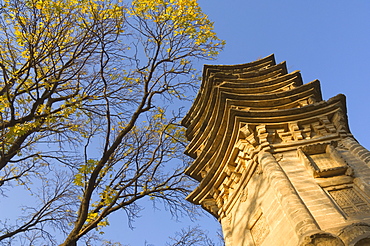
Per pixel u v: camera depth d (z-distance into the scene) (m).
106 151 15.23
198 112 24.03
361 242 10.38
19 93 15.60
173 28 19.27
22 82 14.97
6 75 14.88
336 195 13.34
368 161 14.07
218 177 18.58
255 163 16.23
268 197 14.64
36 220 15.07
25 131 14.59
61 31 16.48
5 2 15.73
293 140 16.48
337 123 16.59
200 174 20.28
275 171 14.64
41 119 16.17
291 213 12.61
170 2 19.78
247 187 16.56
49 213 15.61
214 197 18.80
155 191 16.75
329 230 11.59
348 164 14.34
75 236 13.05
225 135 17.94
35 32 16.09
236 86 21.12
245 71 25.05
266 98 18.98
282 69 23.52
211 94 23.00
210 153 19.45
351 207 12.70
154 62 18.17
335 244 10.50
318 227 11.81
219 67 25.23
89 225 13.60
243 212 16.28
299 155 15.32
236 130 17.56
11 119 14.80
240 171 17.52
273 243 13.36
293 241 12.20
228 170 17.97
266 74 23.45
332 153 14.91
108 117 15.68
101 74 16.16
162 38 19.03
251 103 18.80
